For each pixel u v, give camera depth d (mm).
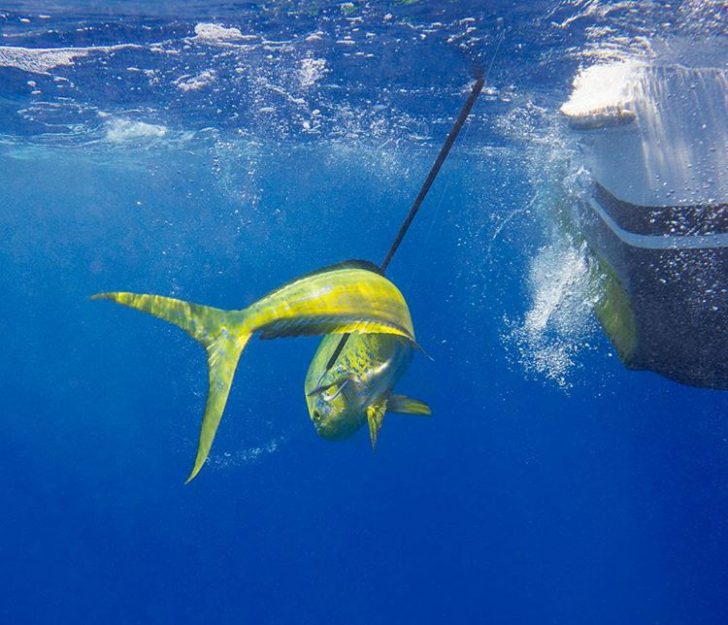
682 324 7352
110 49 9508
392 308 2656
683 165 7211
